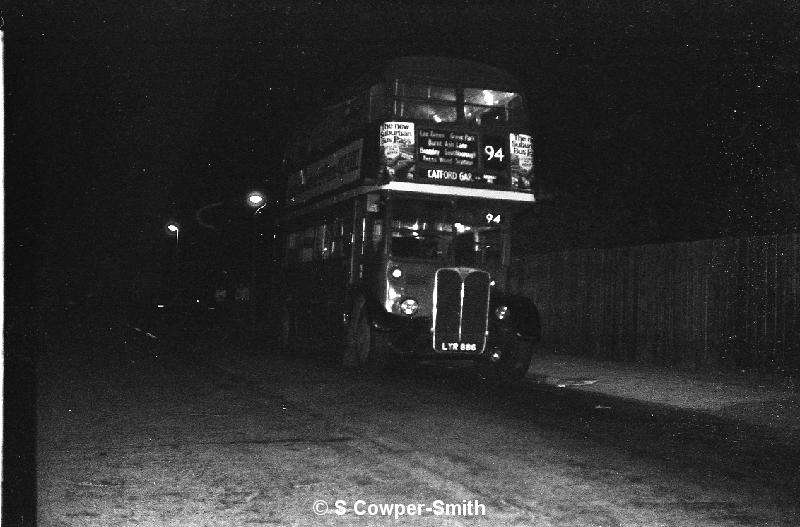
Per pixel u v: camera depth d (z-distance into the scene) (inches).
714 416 375.6
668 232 670.5
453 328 513.0
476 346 517.0
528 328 505.4
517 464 259.8
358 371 530.9
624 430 330.3
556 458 270.1
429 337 510.3
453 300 514.3
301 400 390.6
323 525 195.5
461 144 516.1
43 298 1804.9
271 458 264.4
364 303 526.6
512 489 229.3
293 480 236.7
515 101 532.1
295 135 718.5
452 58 526.9
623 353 589.0
